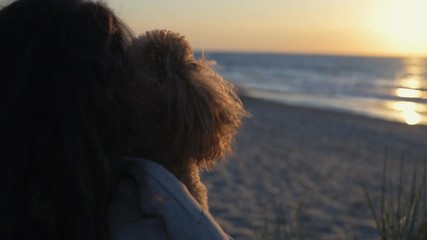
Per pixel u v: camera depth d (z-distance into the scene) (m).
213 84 1.32
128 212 1.24
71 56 1.20
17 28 1.23
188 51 1.35
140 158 1.29
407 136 19.02
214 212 8.05
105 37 1.24
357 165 12.75
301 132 18.86
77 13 1.24
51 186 1.17
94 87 1.20
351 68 96.69
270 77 65.00
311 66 103.88
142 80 1.29
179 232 1.21
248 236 6.83
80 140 1.18
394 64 126.69
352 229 7.33
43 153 1.17
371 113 29.38
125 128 1.25
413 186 3.11
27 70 1.20
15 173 1.18
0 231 1.18
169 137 1.31
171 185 1.25
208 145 1.33
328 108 31.30
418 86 54.00
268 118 23.20
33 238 1.18
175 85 1.29
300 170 11.78
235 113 1.33
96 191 1.20
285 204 8.67
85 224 1.18
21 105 1.19
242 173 10.94
